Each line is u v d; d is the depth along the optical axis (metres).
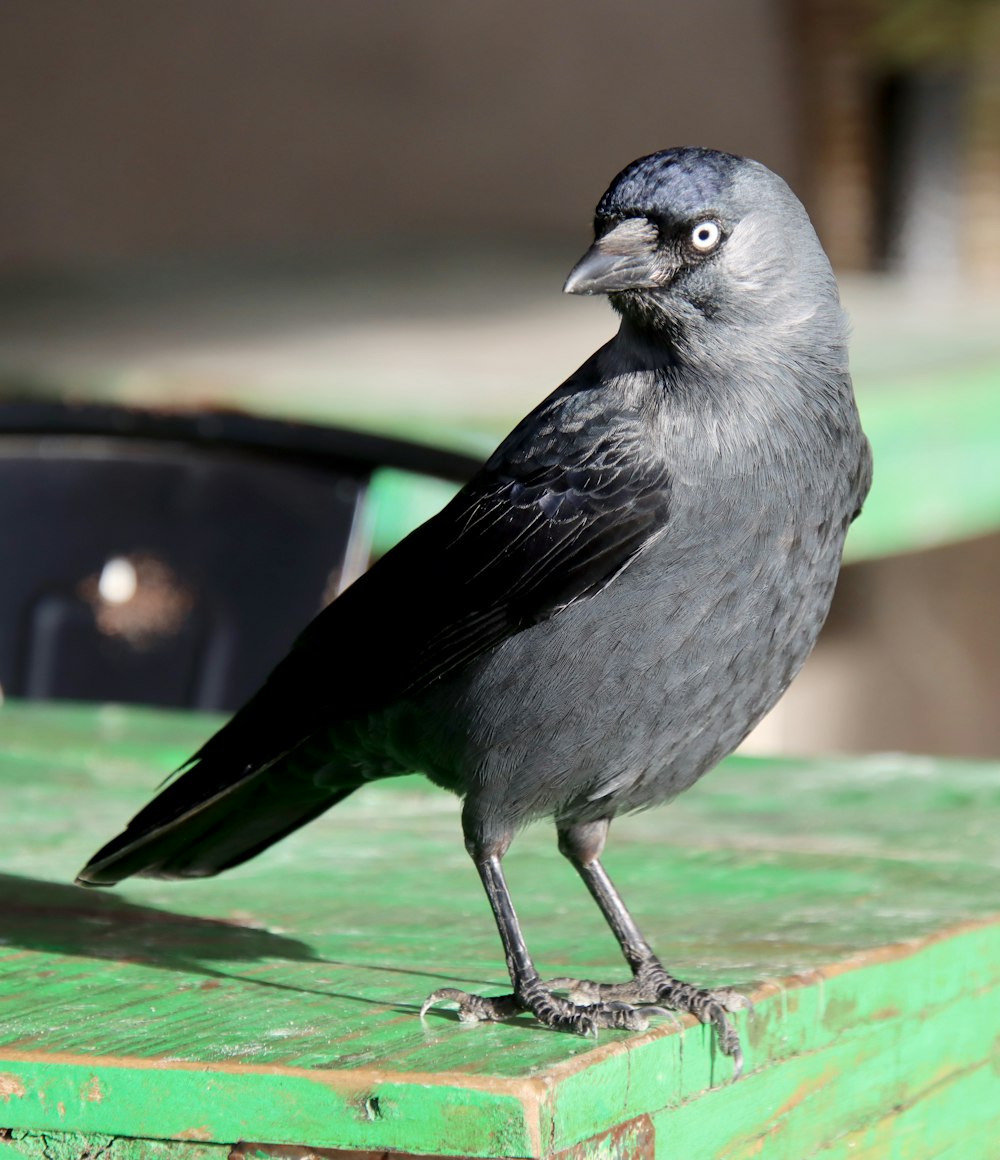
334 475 9.92
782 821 7.26
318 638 5.58
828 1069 4.71
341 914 5.68
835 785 8.05
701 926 5.49
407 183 24.55
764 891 6.02
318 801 5.80
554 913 5.74
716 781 8.19
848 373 5.58
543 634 5.16
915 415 11.96
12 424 10.09
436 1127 3.72
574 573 5.14
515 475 5.39
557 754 5.15
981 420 12.33
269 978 4.78
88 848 6.55
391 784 8.13
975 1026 5.35
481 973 4.90
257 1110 3.83
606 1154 3.96
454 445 9.96
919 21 18.91
